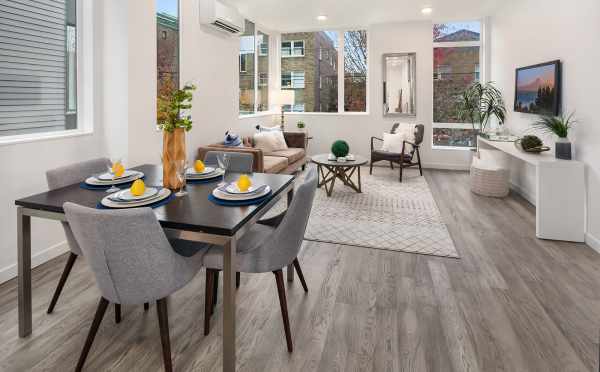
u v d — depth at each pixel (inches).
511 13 209.0
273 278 102.6
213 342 74.4
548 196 128.8
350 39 291.4
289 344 71.6
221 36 203.8
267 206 76.5
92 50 125.6
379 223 149.4
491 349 71.6
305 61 304.7
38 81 111.1
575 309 85.3
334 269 107.8
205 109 190.9
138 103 135.0
